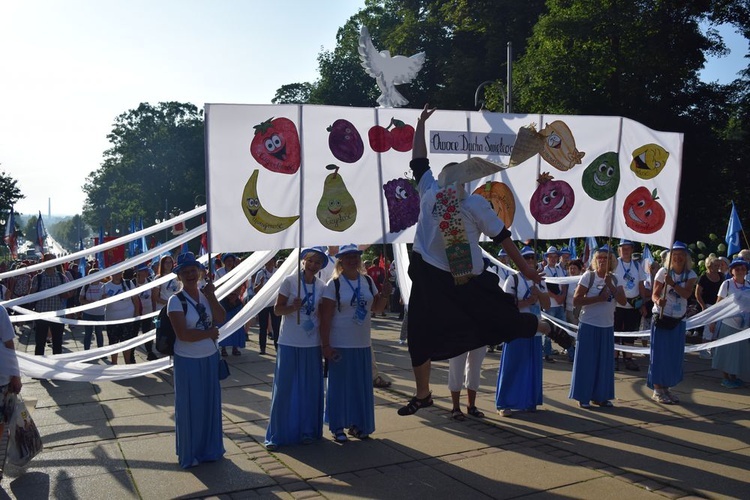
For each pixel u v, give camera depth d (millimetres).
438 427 6898
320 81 39812
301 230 6582
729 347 8930
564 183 7633
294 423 6273
